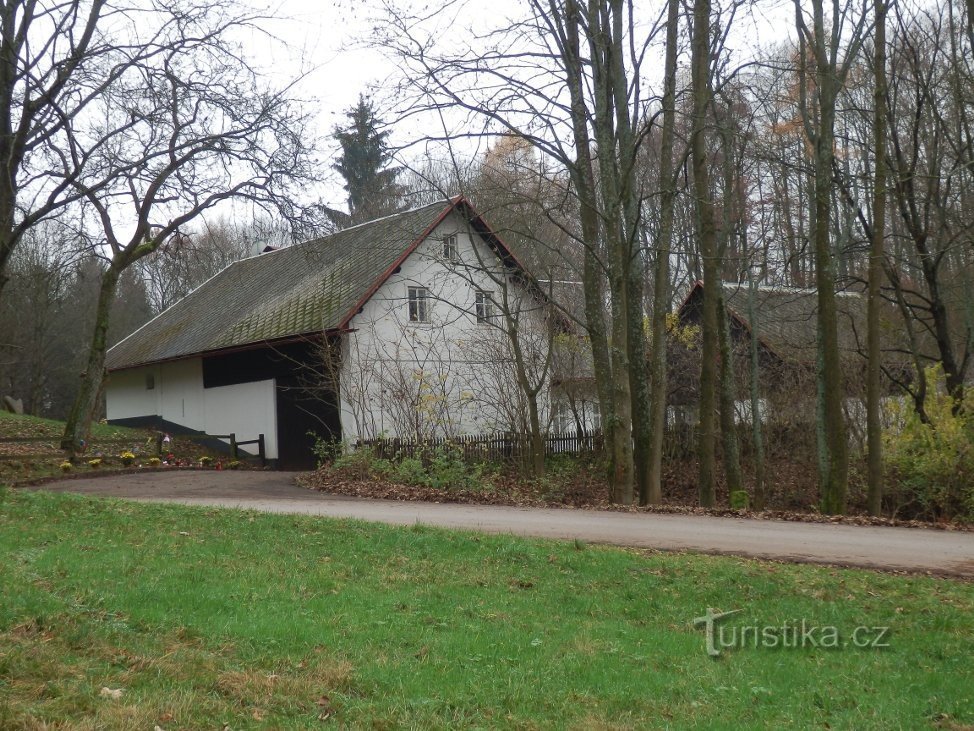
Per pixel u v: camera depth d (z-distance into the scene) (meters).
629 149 19.91
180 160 22.41
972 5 20.73
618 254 19.94
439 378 27.00
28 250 38.47
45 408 56.03
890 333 27.55
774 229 29.28
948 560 12.58
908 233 26.05
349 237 33.19
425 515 15.96
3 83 21.03
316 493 19.69
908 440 22.39
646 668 8.27
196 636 7.75
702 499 21.22
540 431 27.41
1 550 10.52
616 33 19.48
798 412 26.31
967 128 22.17
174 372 37.00
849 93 24.81
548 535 13.91
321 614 8.84
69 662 6.66
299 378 30.17
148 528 12.57
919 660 9.03
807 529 15.01
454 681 7.34
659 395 21.19
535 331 27.88
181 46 21.39
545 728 6.64
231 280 40.19
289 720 6.20
